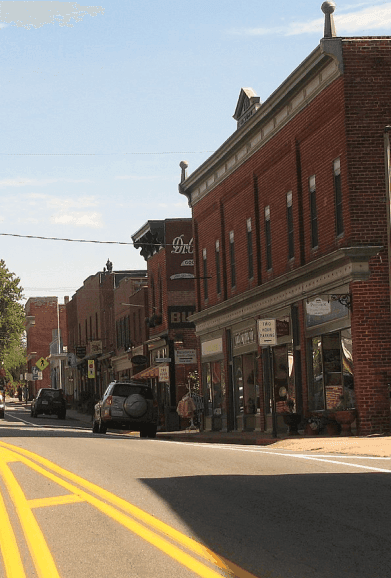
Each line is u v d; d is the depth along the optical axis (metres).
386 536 8.87
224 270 38.84
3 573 7.69
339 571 7.55
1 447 20.31
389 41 26.16
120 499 11.42
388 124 25.91
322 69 27.17
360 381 25.11
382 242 25.55
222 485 12.54
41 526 9.77
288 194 30.91
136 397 33.22
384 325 25.28
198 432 40.12
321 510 10.30
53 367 106.19
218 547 8.54
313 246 29.00
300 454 17.95
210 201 40.56
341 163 26.19
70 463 16.00
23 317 108.12
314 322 28.25
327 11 26.59
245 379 36.16
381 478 12.85
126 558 8.19
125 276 68.00
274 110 31.25
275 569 7.66
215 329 39.78
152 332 52.31
